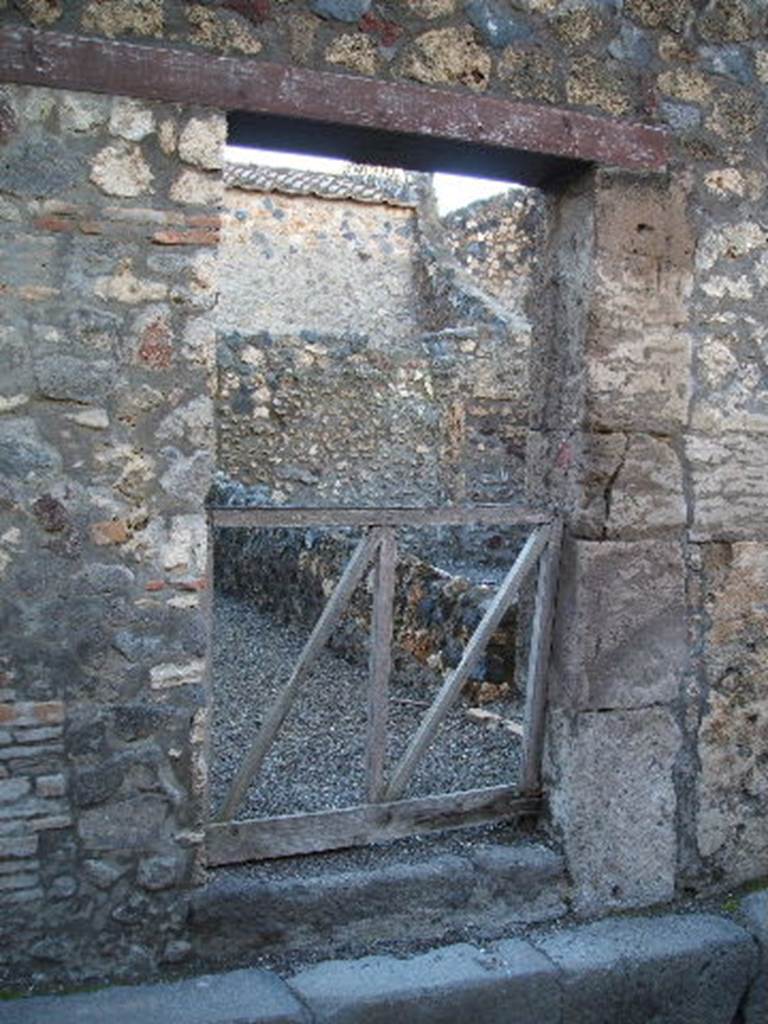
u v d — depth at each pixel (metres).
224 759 4.70
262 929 3.31
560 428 3.74
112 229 2.98
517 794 3.80
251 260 12.39
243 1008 3.03
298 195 12.73
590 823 3.70
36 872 3.07
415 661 5.76
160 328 3.05
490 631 3.69
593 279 3.55
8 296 2.91
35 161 2.90
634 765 3.75
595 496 3.62
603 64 3.54
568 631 3.67
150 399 3.05
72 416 2.99
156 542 3.09
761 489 3.85
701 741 3.85
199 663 3.16
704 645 3.83
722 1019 3.61
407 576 6.00
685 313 3.69
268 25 3.12
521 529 8.66
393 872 3.48
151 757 3.14
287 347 10.33
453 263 12.57
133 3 2.97
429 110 3.29
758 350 3.81
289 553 7.44
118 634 3.08
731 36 3.72
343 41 3.20
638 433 3.65
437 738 4.93
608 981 3.41
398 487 10.73
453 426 10.76
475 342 10.80
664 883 3.82
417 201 13.09
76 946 3.12
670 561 3.74
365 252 12.85
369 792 3.60
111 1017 2.95
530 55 3.44
